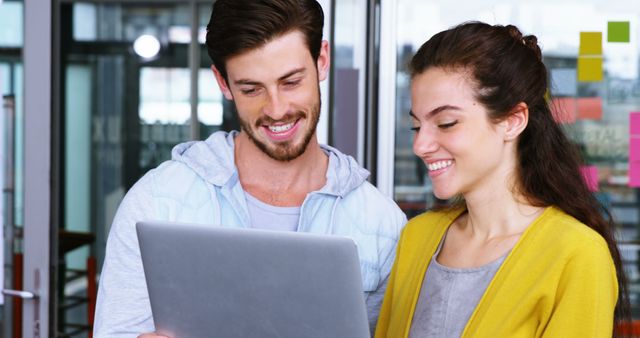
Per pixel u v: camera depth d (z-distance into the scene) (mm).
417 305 1630
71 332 4801
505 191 1551
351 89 3072
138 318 1846
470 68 1490
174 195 1882
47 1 3176
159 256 1539
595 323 1403
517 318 1463
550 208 1541
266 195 1912
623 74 2979
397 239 1954
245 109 1764
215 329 1550
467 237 1621
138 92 4824
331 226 1902
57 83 3225
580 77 2992
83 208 4895
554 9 2986
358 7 3057
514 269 1492
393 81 3062
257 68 1699
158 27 4797
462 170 1526
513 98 1500
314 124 1785
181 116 4793
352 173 1943
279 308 1479
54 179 3225
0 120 3328
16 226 3318
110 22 4824
